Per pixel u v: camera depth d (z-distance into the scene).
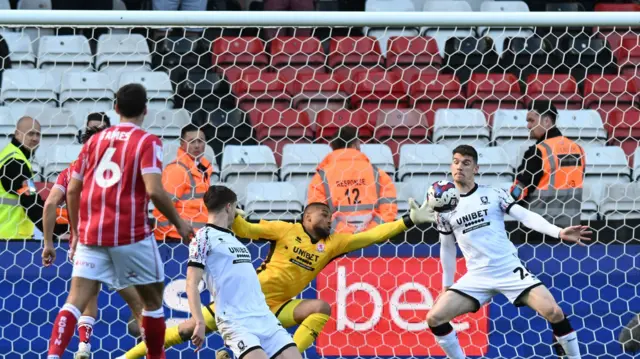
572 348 25.97
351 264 29.84
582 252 30.17
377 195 31.17
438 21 28.09
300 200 34.12
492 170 35.12
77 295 21.70
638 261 30.16
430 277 29.92
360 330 29.64
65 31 44.03
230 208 24.91
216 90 39.81
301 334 26.52
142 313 22.62
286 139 37.91
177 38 41.75
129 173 21.56
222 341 29.61
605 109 40.16
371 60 42.44
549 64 42.94
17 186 30.06
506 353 29.75
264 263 27.34
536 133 32.12
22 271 29.42
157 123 36.16
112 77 39.62
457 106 39.97
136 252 21.66
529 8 50.00
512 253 26.69
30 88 38.06
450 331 26.67
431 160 35.12
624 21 28.11
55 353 21.27
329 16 27.98
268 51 43.53
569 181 31.56
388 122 38.12
